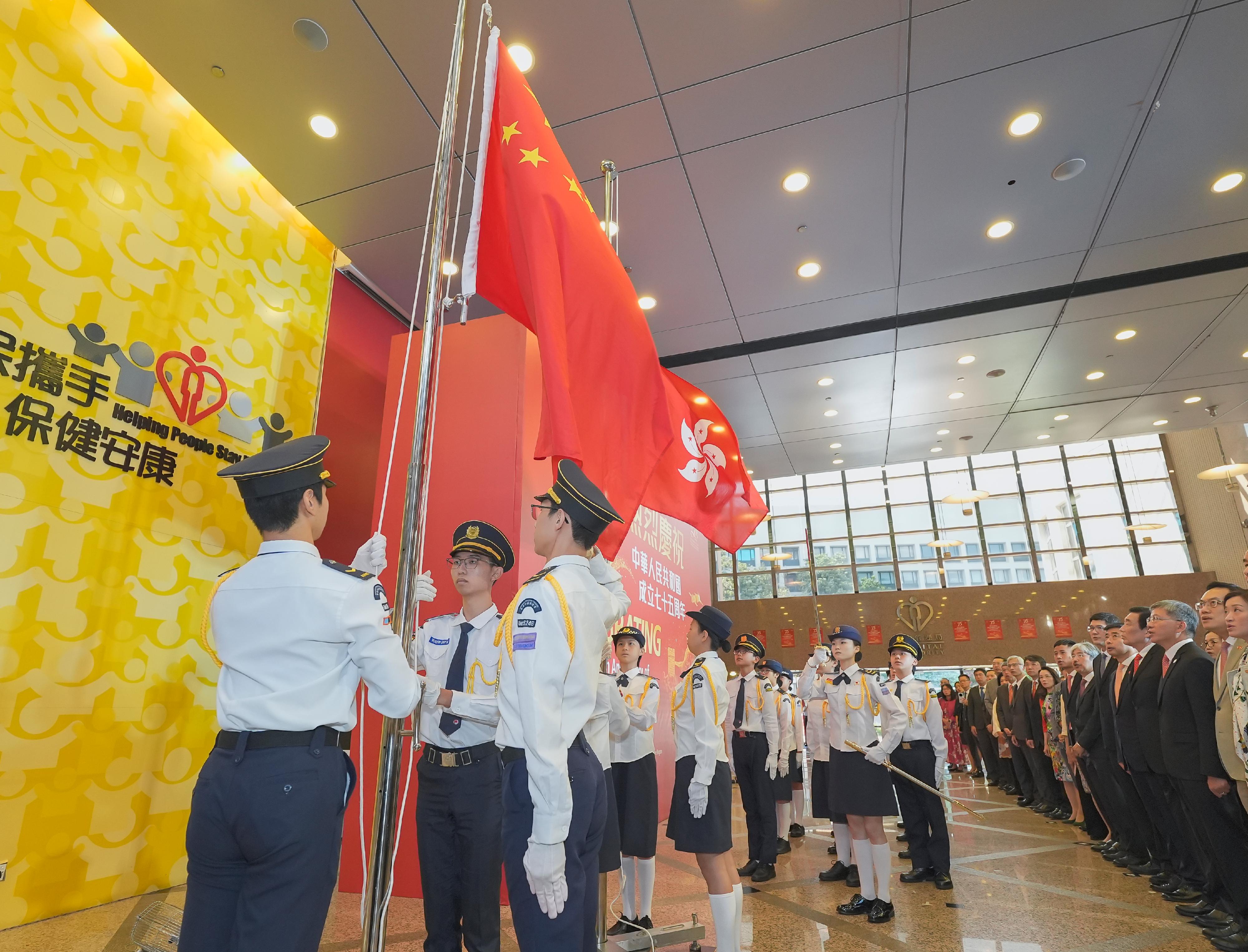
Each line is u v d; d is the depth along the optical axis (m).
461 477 4.32
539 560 4.28
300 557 1.49
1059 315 6.62
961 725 10.82
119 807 3.32
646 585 6.88
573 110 4.33
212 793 1.32
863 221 5.35
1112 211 5.30
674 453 3.21
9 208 3.05
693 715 2.99
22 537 3.01
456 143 4.50
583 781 1.58
